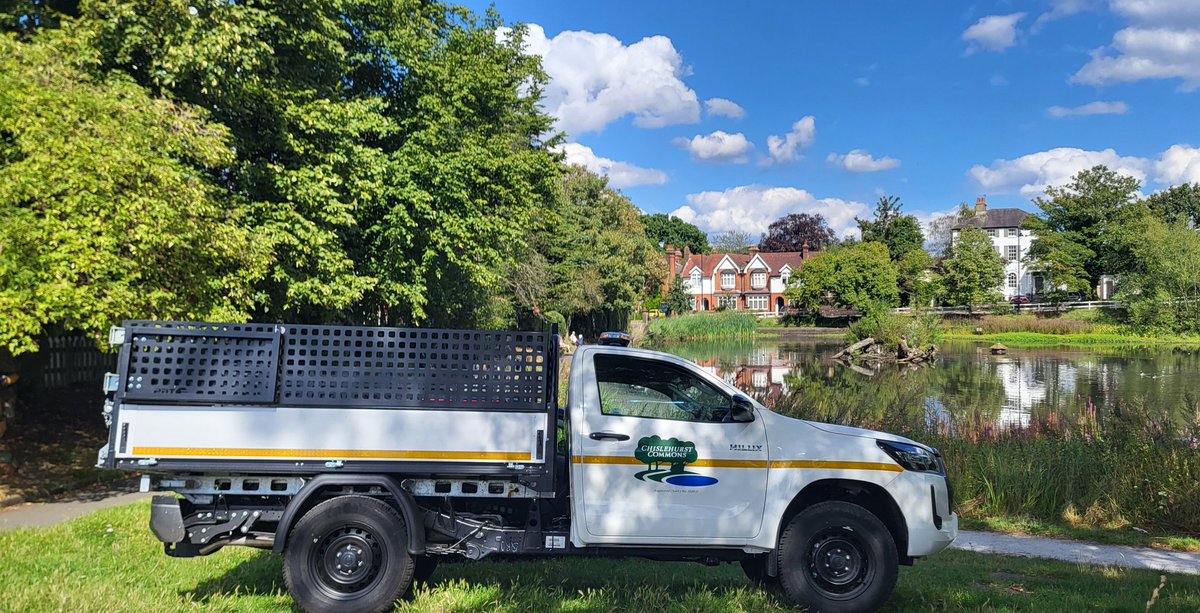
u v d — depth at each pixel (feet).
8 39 30.17
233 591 18.26
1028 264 278.46
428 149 57.72
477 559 17.97
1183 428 39.42
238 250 33.65
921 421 48.06
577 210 169.37
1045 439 41.68
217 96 38.45
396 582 16.87
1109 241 257.55
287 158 45.80
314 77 48.85
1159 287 223.51
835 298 278.67
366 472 16.85
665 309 310.65
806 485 18.16
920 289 279.28
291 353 16.84
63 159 27.25
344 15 54.90
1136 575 23.48
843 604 17.71
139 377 16.38
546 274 126.93
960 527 33.40
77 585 17.49
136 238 28.37
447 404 17.04
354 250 53.47
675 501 17.88
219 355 16.55
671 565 22.49
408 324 73.20
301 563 16.65
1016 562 25.58
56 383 49.11
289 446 16.58
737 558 18.69
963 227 329.52
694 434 18.15
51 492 30.99
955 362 146.20
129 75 34.83
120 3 33.94
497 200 62.64
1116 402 60.39
